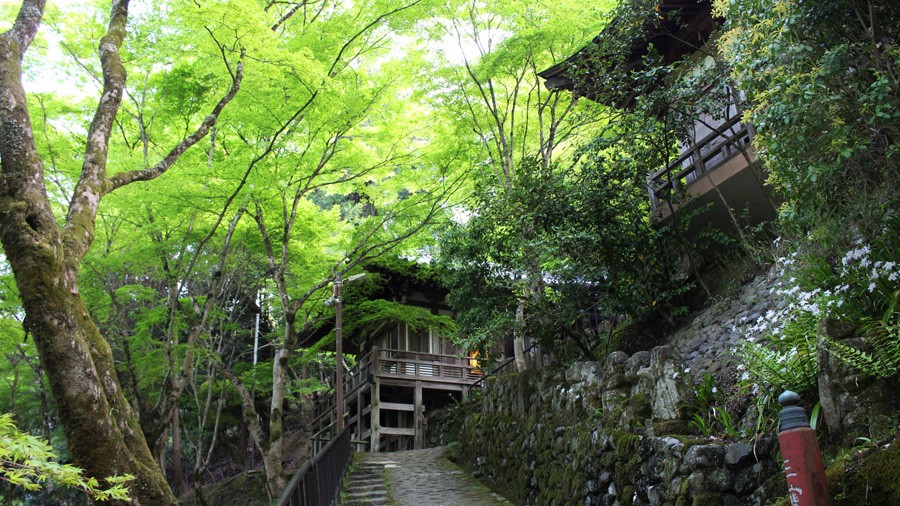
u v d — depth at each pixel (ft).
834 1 20.26
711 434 21.52
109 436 18.99
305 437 99.19
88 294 48.49
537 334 38.45
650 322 39.17
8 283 43.55
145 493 19.29
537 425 36.04
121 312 51.11
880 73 19.31
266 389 82.84
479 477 43.37
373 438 71.20
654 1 35.58
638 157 34.65
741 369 22.77
